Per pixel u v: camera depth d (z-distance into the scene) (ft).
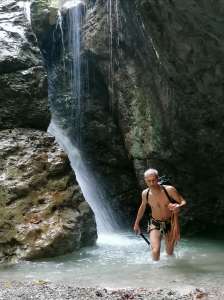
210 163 35.01
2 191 28.71
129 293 18.25
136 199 40.57
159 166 36.37
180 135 34.12
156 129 35.14
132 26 33.35
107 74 38.68
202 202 37.22
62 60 42.83
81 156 41.81
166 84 32.45
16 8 39.32
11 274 23.38
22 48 35.58
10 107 33.60
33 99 34.47
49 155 31.48
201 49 27.20
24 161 30.48
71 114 42.37
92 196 40.63
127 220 40.45
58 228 28.09
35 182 29.86
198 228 37.29
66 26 41.96
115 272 23.04
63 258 26.99
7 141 31.48
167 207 24.85
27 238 27.20
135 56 35.12
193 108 32.09
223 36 25.09
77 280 21.53
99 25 37.93
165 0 25.34
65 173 31.32
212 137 33.30
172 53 28.94
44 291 18.70
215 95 30.19
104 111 40.60
